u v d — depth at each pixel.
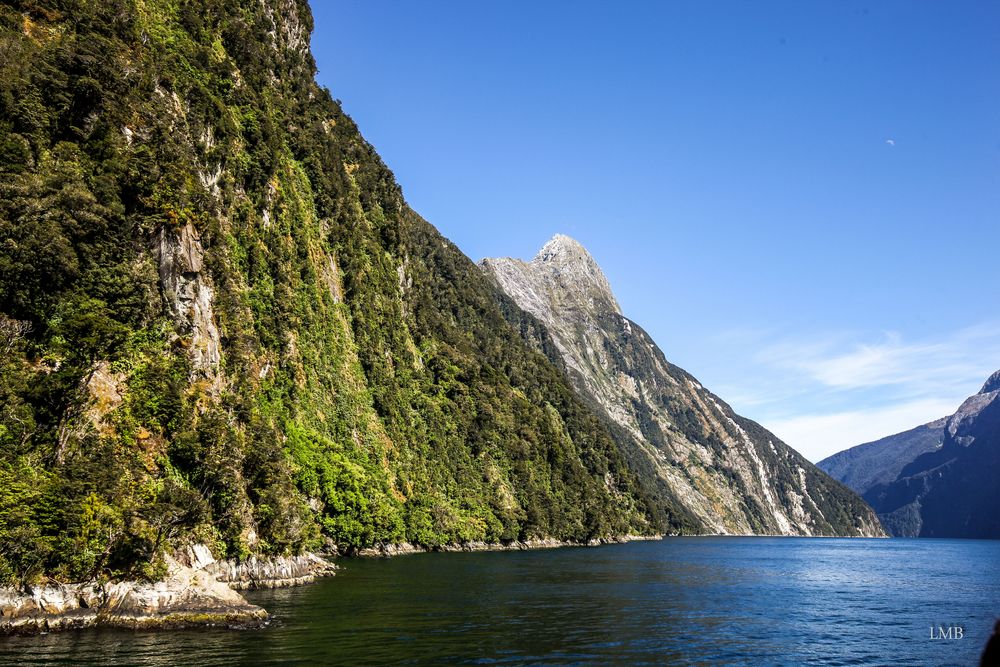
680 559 124.81
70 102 52.41
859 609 61.53
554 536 156.75
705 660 36.25
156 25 81.00
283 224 99.56
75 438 43.94
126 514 42.69
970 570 121.56
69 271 47.19
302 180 118.31
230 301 67.25
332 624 41.31
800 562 133.75
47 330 45.88
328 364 104.75
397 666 31.30
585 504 178.00
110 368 48.25
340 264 122.44
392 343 134.75
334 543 92.50
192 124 77.88
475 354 191.88
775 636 45.22
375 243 145.62
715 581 82.50
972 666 38.56
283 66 128.38
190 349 55.75
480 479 140.62
